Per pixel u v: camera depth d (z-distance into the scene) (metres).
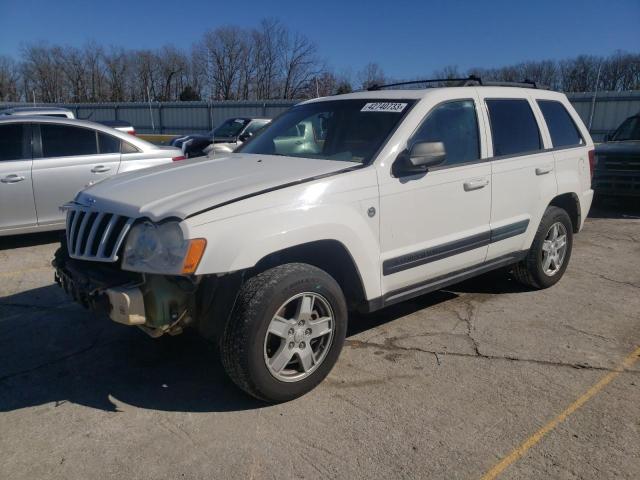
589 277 5.94
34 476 2.78
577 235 8.03
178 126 31.33
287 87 49.28
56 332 4.51
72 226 3.58
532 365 3.93
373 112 4.21
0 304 5.11
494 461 2.88
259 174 3.60
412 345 4.24
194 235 2.99
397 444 3.02
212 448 3.00
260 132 4.93
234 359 3.17
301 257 3.68
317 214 3.39
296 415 3.30
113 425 3.22
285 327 3.31
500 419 3.25
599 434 3.11
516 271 5.35
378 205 3.73
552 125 5.39
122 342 4.32
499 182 4.60
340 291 3.53
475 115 4.55
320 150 4.23
